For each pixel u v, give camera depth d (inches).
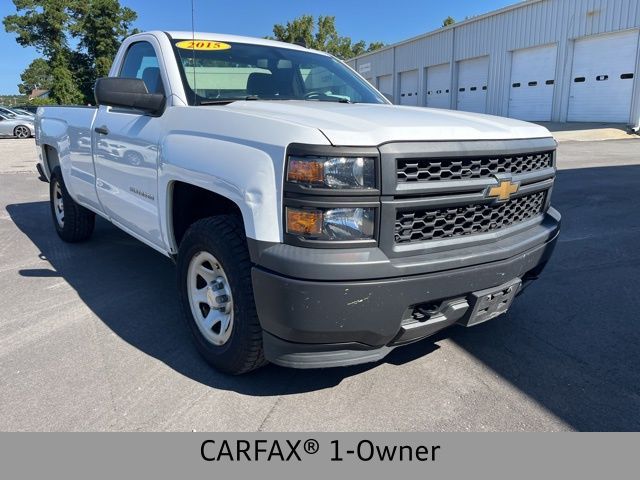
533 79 944.9
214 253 106.3
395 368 119.6
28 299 157.8
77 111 187.0
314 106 115.2
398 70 1353.3
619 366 121.0
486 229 105.8
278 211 89.9
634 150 581.0
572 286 170.6
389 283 89.0
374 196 88.0
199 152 108.2
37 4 1736.0
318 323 88.0
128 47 157.9
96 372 116.0
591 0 819.4
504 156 105.0
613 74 811.4
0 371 116.3
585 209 283.1
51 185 221.6
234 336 104.7
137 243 220.1
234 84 137.5
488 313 107.7
